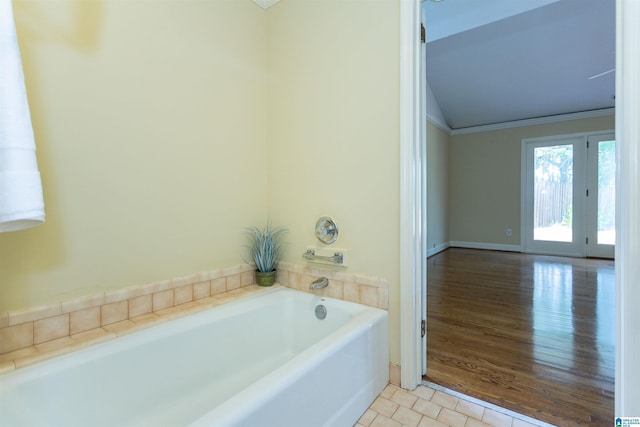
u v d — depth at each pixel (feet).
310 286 5.75
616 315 3.46
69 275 4.13
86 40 4.22
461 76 14.76
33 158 3.18
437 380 5.23
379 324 4.91
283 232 6.64
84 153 4.23
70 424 3.58
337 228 5.77
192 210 5.53
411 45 4.89
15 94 3.08
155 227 5.01
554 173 16.85
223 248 6.06
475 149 19.21
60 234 4.05
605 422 4.20
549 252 17.04
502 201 18.40
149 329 4.48
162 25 5.06
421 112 5.13
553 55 12.53
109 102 4.46
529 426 4.13
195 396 4.68
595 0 9.80
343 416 4.09
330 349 3.89
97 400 3.80
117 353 3.98
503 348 6.34
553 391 4.89
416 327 5.05
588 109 15.74
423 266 5.21
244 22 6.36
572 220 16.38
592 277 11.94
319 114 5.98
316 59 5.99
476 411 4.44
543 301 9.23
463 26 7.92
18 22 3.69
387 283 5.21
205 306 5.33
